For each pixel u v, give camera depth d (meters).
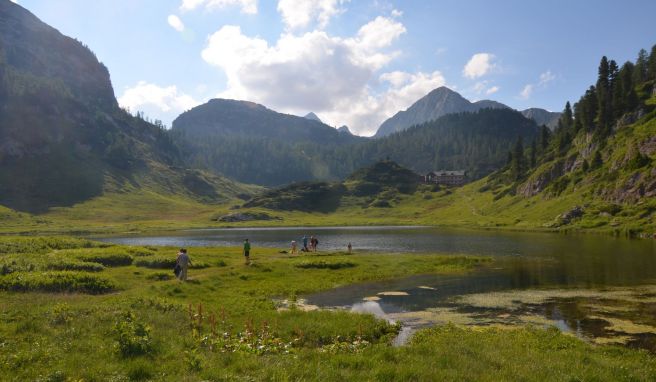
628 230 107.00
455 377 13.42
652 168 131.75
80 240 59.62
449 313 30.16
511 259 62.62
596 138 192.00
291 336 22.06
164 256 48.62
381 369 13.77
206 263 48.94
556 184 182.50
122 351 15.54
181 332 20.20
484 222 180.00
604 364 16.12
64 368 13.52
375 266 53.59
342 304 33.44
